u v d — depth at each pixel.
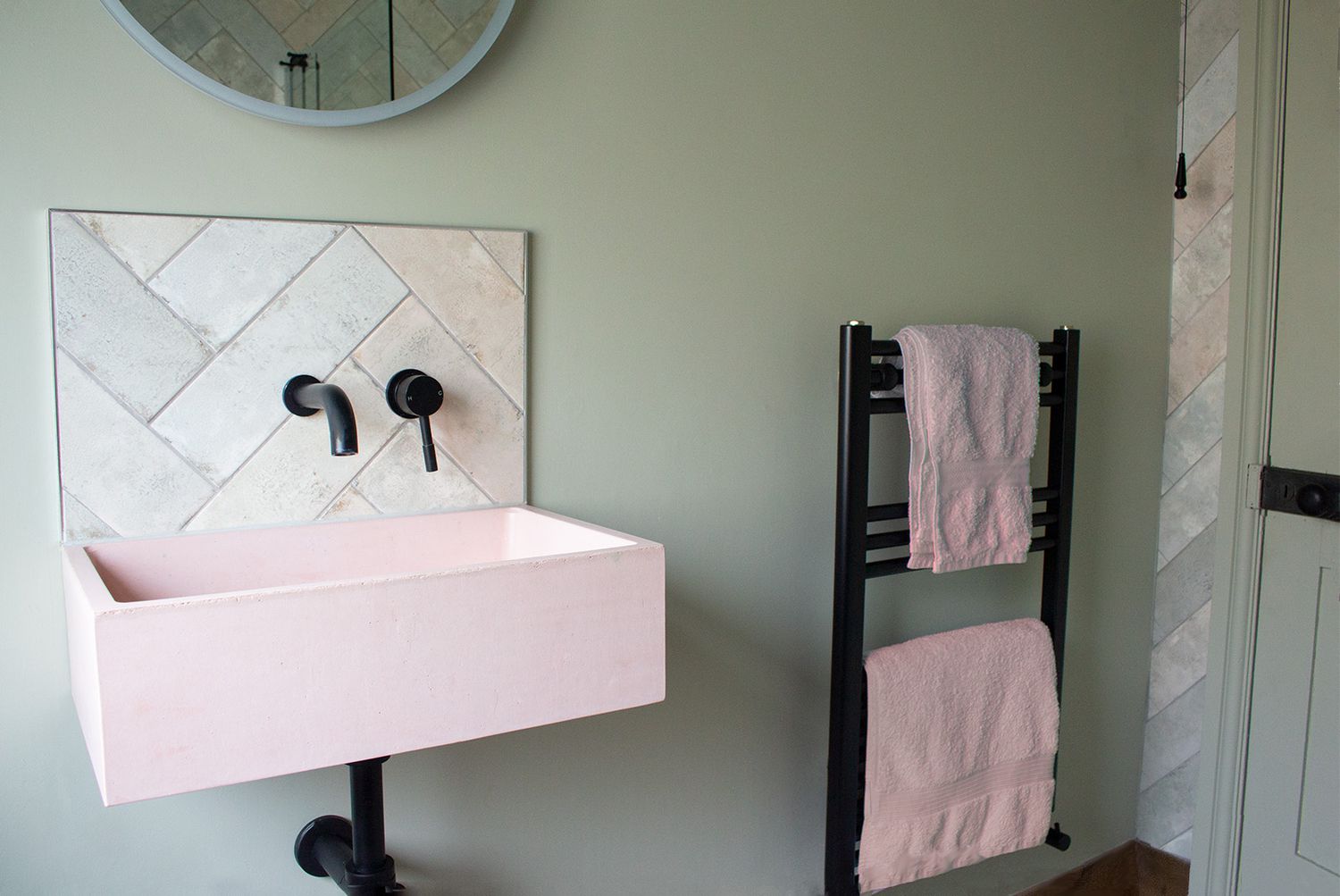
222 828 1.26
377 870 1.19
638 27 1.47
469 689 0.99
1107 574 2.12
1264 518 1.74
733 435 1.63
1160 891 2.21
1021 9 1.86
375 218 1.29
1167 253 2.13
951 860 1.72
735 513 1.64
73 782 1.17
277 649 0.89
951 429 1.59
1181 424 2.14
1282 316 1.70
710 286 1.58
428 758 1.39
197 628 0.85
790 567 1.71
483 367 1.38
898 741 1.61
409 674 0.96
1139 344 2.11
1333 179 1.61
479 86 1.35
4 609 1.12
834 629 1.62
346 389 1.28
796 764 1.76
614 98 1.46
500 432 1.40
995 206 1.87
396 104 1.26
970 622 1.94
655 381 1.54
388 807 1.36
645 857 1.61
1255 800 1.78
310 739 0.91
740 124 1.58
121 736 0.83
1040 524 1.80
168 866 1.23
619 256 1.49
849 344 1.56
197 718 0.86
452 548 1.37
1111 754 2.18
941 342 1.59
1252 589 1.76
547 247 1.42
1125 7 2.00
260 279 1.21
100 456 1.15
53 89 1.10
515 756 1.46
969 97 1.82
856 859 1.68
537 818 1.50
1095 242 2.02
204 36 1.14
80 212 1.11
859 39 1.68
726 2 1.54
